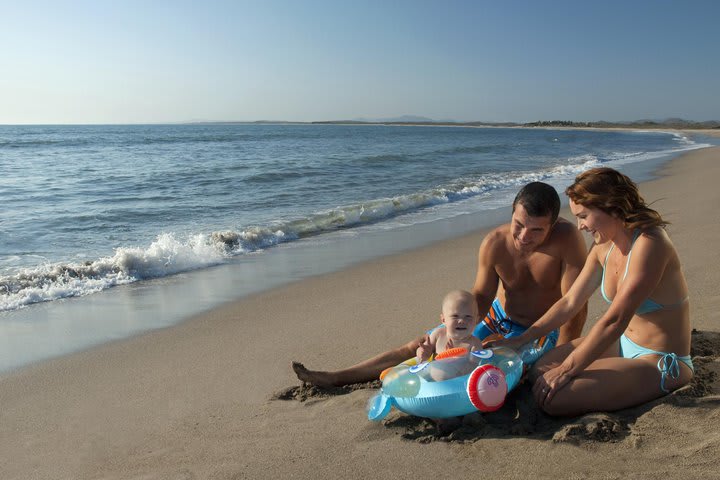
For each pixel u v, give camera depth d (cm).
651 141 5169
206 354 475
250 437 324
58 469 305
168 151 3716
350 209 1239
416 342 400
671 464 260
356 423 329
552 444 287
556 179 1817
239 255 880
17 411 380
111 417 366
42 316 599
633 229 311
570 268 371
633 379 313
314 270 764
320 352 465
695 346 405
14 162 2714
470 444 298
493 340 368
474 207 1322
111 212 1255
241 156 3128
